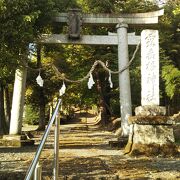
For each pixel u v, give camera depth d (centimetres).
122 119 1465
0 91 2205
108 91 3027
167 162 1030
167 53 2741
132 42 1510
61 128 3062
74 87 2948
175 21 2717
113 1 2602
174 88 2395
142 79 1294
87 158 1091
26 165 945
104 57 2486
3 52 1216
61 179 759
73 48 2697
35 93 2695
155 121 1211
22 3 1193
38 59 2334
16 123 1513
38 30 1403
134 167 916
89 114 5312
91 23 1494
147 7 2553
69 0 1633
